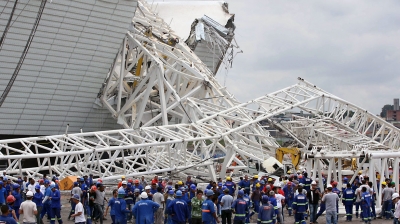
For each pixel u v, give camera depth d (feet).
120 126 220.02
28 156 136.15
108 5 185.57
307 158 127.24
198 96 219.20
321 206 104.94
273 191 91.09
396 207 91.71
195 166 160.66
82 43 190.39
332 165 136.87
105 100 208.85
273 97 187.83
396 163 128.26
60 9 180.45
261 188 111.34
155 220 90.94
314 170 127.95
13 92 189.67
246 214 94.58
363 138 187.21
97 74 199.82
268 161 159.33
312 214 103.30
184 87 220.02
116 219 86.43
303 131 194.29
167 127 165.68
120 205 86.33
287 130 193.06
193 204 84.43
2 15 174.40
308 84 192.85
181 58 215.51
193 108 186.60
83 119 209.15
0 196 94.84
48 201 94.38
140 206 78.89
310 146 193.88
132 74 231.50
